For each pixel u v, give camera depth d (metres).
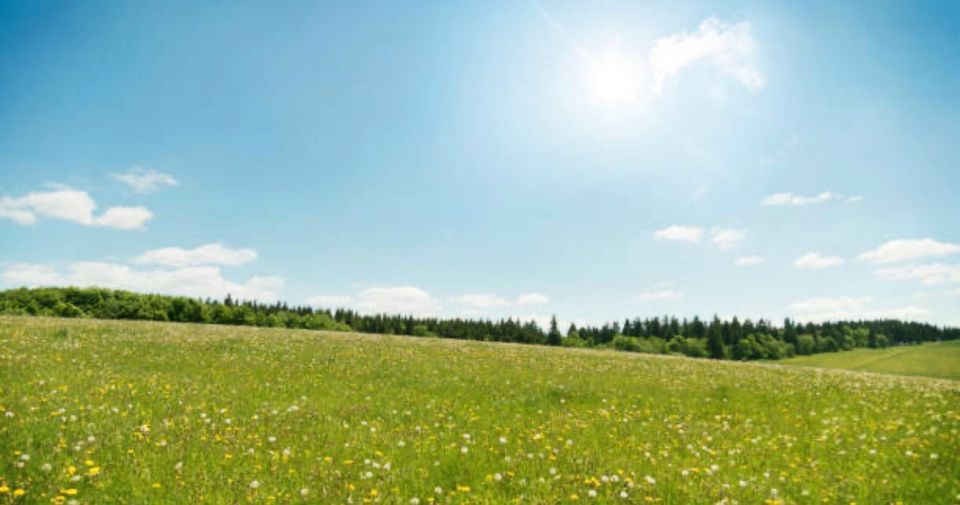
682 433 11.79
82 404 10.93
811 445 11.05
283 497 7.12
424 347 30.61
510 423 12.32
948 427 12.56
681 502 7.59
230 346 24.19
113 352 19.56
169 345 22.88
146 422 10.16
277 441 9.80
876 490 8.29
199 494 7.03
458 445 10.27
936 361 157.00
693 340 186.88
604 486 8.11
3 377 12.98
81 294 105.88
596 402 15.45
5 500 6.22
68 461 7.62
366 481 7.89
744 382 20.64
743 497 7.84
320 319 158.75
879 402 16.12
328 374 18.42
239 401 13.03
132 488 7.09
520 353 30.50
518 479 8.39
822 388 19.25
